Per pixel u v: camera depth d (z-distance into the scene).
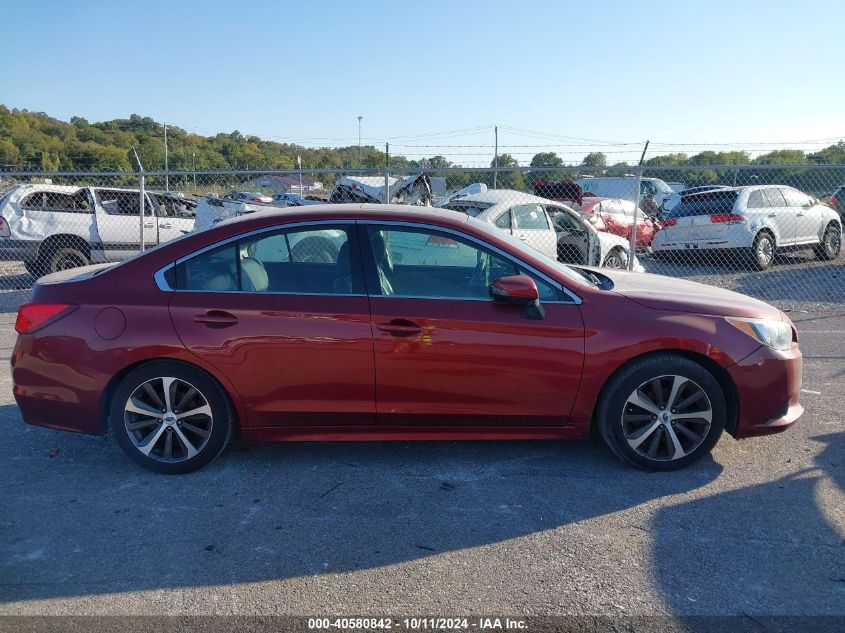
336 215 4.17
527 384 4.01
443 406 4.05
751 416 4.09
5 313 9.44
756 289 11.34
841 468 4.18
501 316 3.99
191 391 4.05
